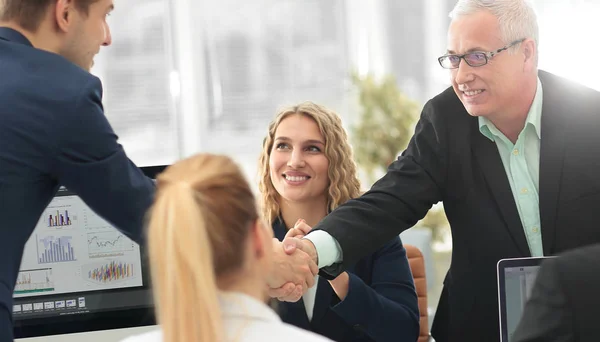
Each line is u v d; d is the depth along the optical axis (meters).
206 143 6.71
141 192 1.75
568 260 1.31
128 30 6.57
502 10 2.07
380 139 6.14
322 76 6.80
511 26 2.07
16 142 1.61
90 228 2.17
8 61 1.67
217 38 6.68
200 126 6.69
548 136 2.16
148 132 6.64
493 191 2.20
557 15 6.58
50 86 1.65
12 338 1.62
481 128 2.23
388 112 6.18
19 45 1.70
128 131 6.62
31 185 1.64
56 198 2.15
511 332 1.74
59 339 2.19
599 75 6.54
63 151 1.65
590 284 1.28
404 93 6.91
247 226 1.14
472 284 2.24
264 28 6.71
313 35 6.78
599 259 1.30
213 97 6.70
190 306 1.02
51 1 1.71
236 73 6.71
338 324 2.26
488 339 2.23
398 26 6.88
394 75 6.90
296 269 2.04
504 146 2.23
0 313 1.58
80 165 1.67
